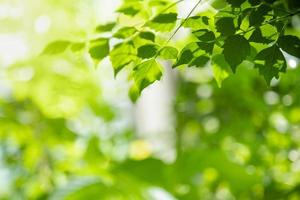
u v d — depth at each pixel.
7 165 2.98
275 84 2.17
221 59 1.30
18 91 2.98
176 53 1.29
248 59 1.29
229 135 2.67
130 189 2.52
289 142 2.50
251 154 2.56
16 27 3.09
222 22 1.25
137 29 1.30
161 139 3.03
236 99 2.58
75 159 2.89
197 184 2.57
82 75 3.12
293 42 1.26
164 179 2.50
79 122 3.25
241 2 1.26
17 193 3.05
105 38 1.31
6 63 3.11
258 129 2.58
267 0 1.25
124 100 3.78
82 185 2.53
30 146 2.86
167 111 3.19
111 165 2.64
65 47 1.34
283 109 2.39
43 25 3.10
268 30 1.27
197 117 2.80
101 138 3.07
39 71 2.99
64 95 3.08
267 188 2.37
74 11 3.14
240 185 2.53
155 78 1.30
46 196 2.73
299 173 2.47
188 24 1.29
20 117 2.90
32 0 3.06
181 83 2.88
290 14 1.26
